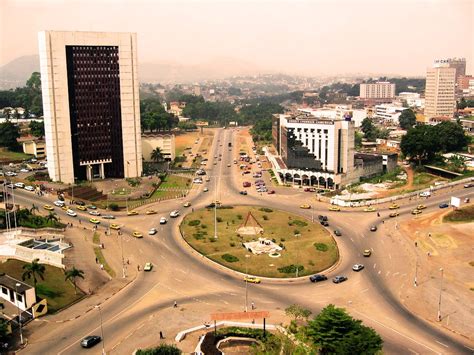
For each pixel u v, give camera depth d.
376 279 169.62
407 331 134.75
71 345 126.62
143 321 139.75
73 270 153.75
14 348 124.62
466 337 132.00
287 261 182.38
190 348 125.25
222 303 151.38
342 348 114.31
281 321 139.12
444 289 160.62
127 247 198.12
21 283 145.25
